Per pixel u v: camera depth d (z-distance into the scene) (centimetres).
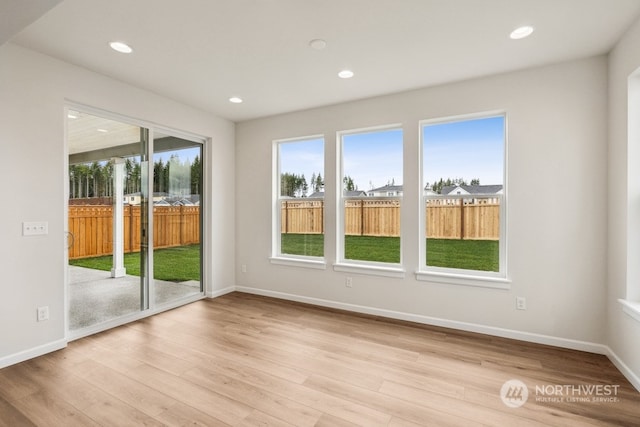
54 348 266
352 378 226
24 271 249
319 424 178
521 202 288
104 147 317
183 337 297
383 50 253
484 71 290
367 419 182
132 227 346
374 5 196
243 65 280
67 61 272
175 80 313
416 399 202
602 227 261
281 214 437
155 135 367
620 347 236
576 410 190
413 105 337
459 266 328
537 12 203
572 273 272
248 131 450
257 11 202
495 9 200
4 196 238
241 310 376
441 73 295
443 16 208
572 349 271
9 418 181
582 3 193
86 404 194
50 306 264
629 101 224
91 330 302
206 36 233
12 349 242
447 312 323
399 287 347
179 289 402
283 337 298
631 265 226
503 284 296
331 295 389
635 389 212
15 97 243
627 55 224
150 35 231
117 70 290
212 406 193
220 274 441
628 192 226
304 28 222
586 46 246
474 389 212
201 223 429
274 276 431
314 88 332
